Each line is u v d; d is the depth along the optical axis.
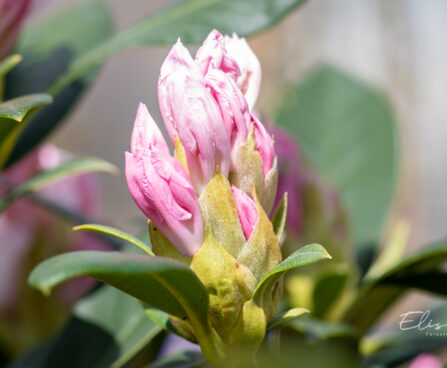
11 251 0.52
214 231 0.38
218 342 0.38
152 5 1.70
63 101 0.50
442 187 1.37
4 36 0.46
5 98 0.50
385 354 0.50
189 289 0.38
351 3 1.44
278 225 0.39
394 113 0.63
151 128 0.38
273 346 0.45
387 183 0.60
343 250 0.51
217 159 0.38
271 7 0.46
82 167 0.46
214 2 0.47
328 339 0.46
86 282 0.53
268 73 1.38
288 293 0.50
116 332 0.46
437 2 1.46
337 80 0.64
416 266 0.46
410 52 1.44
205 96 0.37
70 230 0.53
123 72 1.73
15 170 0.53
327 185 0.51
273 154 0.39
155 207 0.37
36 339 0.53
